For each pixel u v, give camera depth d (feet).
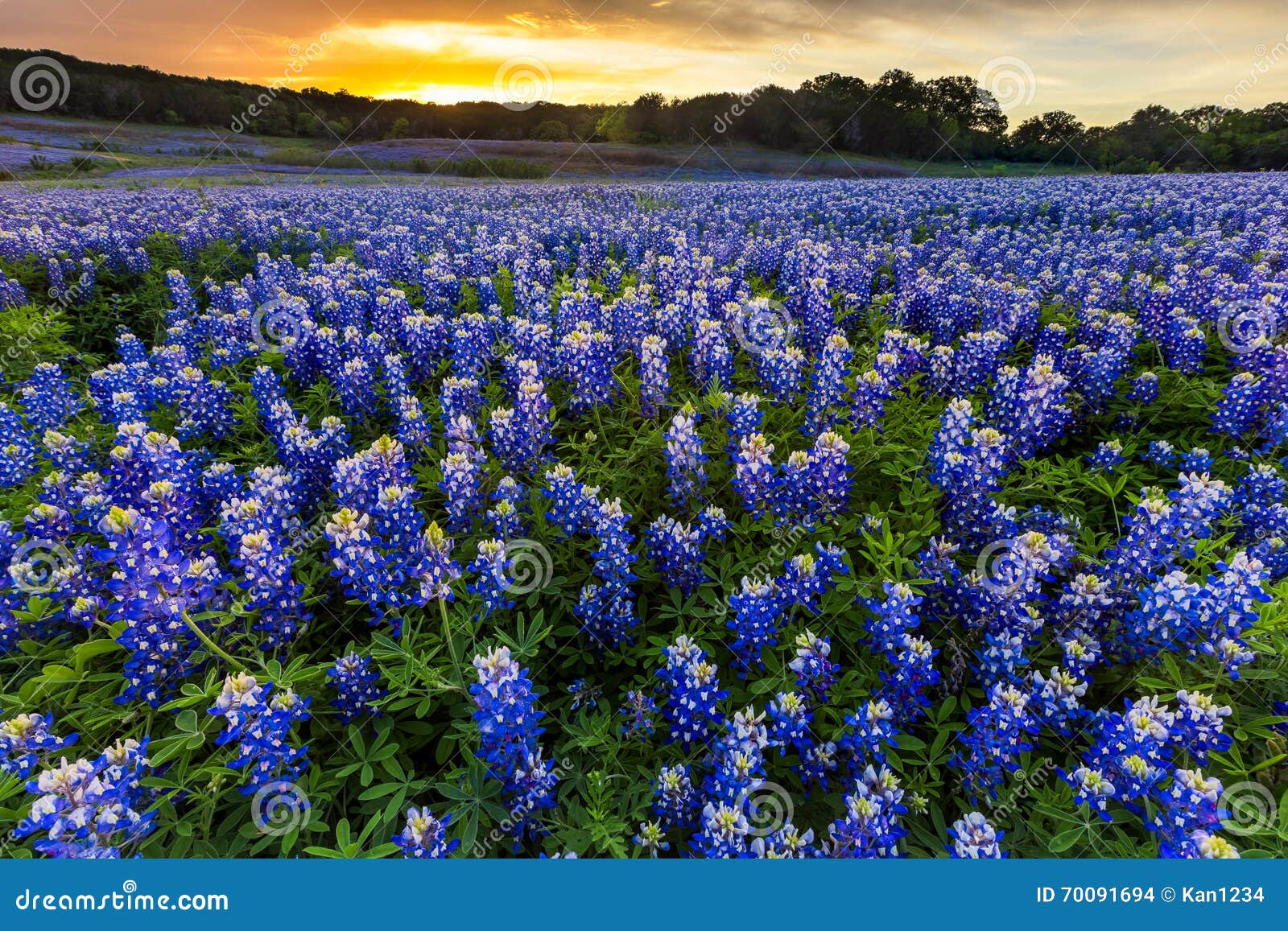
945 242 55.06
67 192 101.40
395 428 23.02
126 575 11.77
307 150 180.45
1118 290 35.35
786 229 60.23
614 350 25.58
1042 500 19.11
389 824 11.53
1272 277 38.32
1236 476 19.45
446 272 39.14
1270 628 12.26
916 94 193.47
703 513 15.89
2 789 10.28
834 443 15.20
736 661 13.15
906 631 14.52
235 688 10.30
